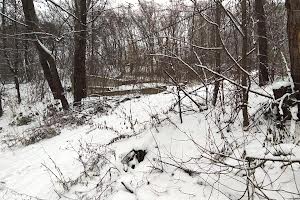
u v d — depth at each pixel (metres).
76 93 14.03
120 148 5.98
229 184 4.36
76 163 6.25
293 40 5.27
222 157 4.86
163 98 9.77
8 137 11.38
